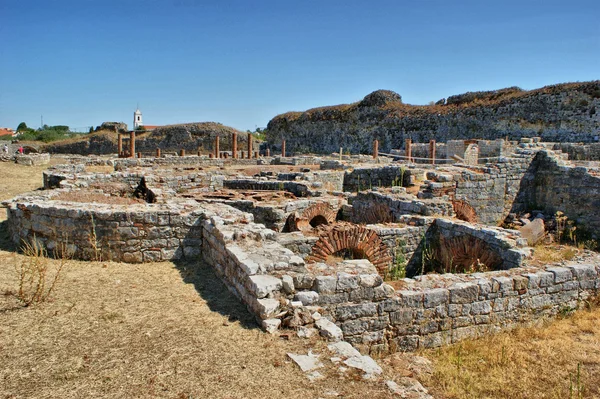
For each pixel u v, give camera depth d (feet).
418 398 16.06
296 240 34.01
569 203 63.41
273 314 20.29
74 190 49.60
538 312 29.81
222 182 69.00
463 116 143.95
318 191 59.72
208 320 20.84
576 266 32.01
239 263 23.32
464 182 61.67
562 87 122.11
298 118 206.80
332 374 16.75
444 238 40.88
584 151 88.38
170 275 27.48
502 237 35.68
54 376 15.80
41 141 265.54
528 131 127.34
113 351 17.71
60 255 30.40
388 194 52.90
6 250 31.63
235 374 16.33
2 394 14.65
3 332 18.90
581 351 25.26
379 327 24.27
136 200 47.44
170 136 223.10
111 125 243.19
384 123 169.78
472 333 27.25
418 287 26.55
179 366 16.74
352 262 26.20
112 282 25.81
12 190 66.64
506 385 21.01
